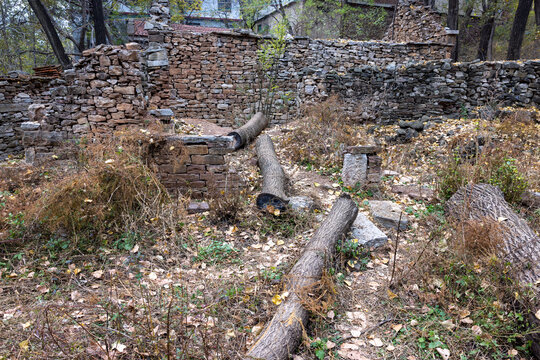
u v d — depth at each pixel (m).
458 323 2.60
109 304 2.67
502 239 3.09
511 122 7.41
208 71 9.61
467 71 9.56
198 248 3.60
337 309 2.82
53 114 5.10
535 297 2.44
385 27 16.30
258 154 6.08
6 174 4.37
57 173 4.17
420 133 8.17
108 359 2.02
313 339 2.49
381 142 7.82
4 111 7.34
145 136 4.41
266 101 9.87
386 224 4.15
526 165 5.25
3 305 2.69
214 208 4.18
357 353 2.40
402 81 9.43
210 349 2.30
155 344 2.23
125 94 5.06
